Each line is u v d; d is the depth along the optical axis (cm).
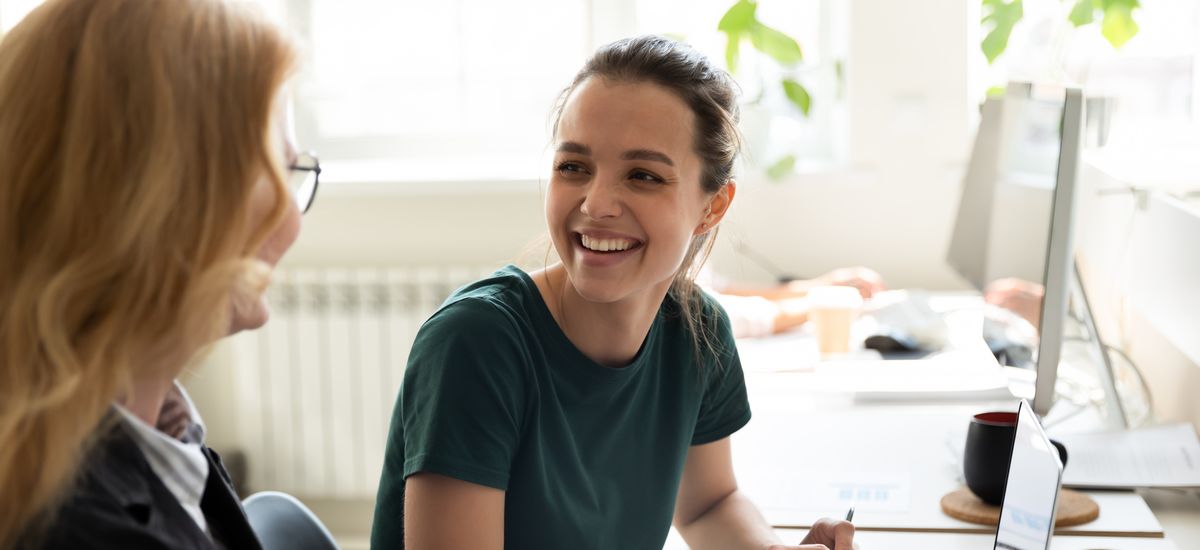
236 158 84
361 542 325
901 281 307
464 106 333
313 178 105
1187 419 173
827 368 218
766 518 151
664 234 121
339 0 329
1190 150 257
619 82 121
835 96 317
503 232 316
